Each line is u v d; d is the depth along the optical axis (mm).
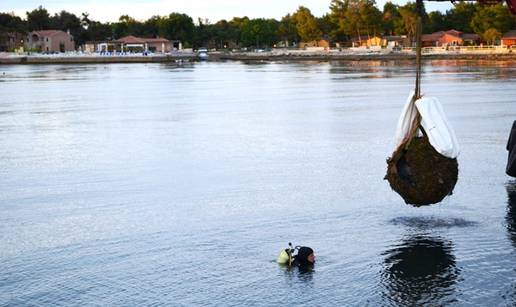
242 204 19625
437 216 18016
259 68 126000
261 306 12773
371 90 62344
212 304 12898
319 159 26547
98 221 18156
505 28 146625
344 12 188500
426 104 15234
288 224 17562
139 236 16797
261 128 36250
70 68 138250
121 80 88938
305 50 185625
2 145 31297
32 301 13180
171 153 28422
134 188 21844
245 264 14773
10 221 18312
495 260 14711
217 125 37906
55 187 22172
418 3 15328
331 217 18141
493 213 18188
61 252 15773
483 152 27016
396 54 151375
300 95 58562
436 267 14367
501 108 43219
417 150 15523
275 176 23422
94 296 13359
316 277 13984
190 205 19594
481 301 12789
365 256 15070
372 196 20297
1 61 166750
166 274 14328
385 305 12711
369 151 28250
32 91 68250
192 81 84688
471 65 110938
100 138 33188
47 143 31766
